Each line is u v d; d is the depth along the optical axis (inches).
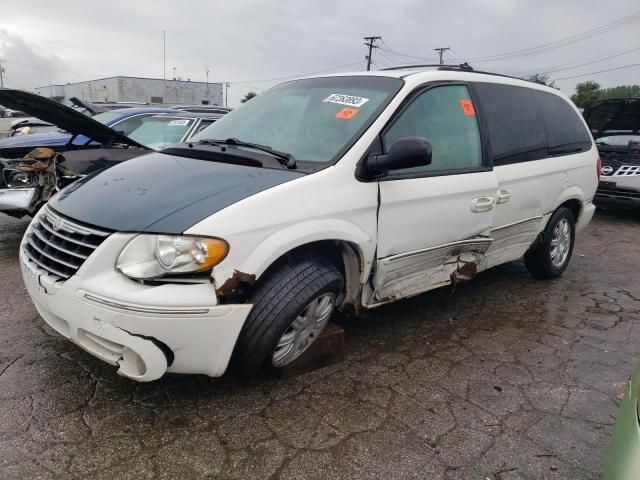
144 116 294.0
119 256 96.9
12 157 230.7
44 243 110.6
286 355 116.6
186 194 105.9
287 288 107.7
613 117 369.4
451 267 149.6
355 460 97.5
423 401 117.7
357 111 132.5
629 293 197.5
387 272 129.0
